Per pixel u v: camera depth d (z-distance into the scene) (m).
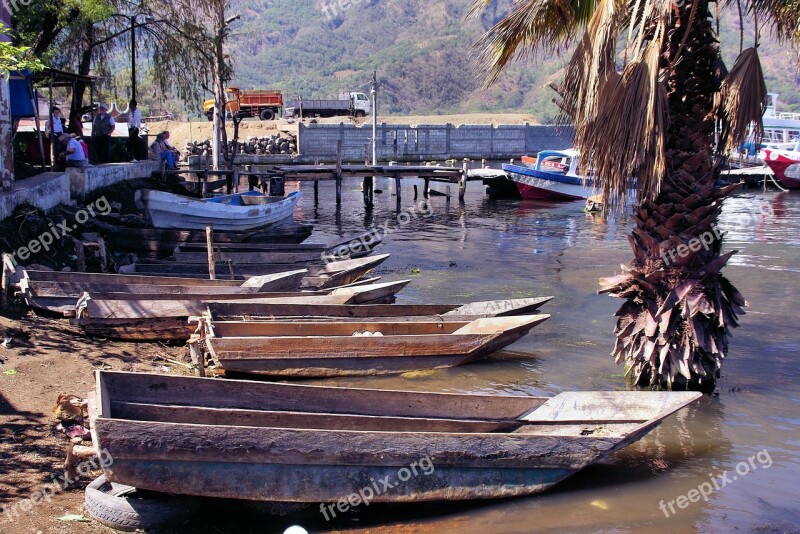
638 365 9.47
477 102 110.88
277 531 5.89
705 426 8.33
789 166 38.59
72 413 7.08
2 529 5.36
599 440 6.72
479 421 7.33
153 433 5.42
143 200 16.95
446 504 6.45
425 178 35.09
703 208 8.90
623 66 8.41
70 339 9.74
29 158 20.27
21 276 10.70
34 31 18.88
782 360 10.67
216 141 27.59
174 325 10.39
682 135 8.91
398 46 129.75
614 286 9.58
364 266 14.64
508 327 10.73
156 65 24.62
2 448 6.44
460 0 142.75
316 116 67.56
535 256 19.98
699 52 8.64
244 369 9.34
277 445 5.74
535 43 9.49
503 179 36.22
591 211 30.09
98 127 22.70
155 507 5.64
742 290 15.27
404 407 7.27
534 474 6.63
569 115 9.11
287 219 22.67
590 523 6.22
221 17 25.27
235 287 12.09
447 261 19.11
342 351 9.72
